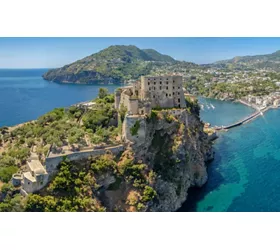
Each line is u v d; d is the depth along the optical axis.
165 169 135.75
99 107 159.12
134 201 118.06
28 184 107.19
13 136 163.50
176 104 157.25
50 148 118.69
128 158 124.31
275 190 150.25
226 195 145.62
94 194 114.81
